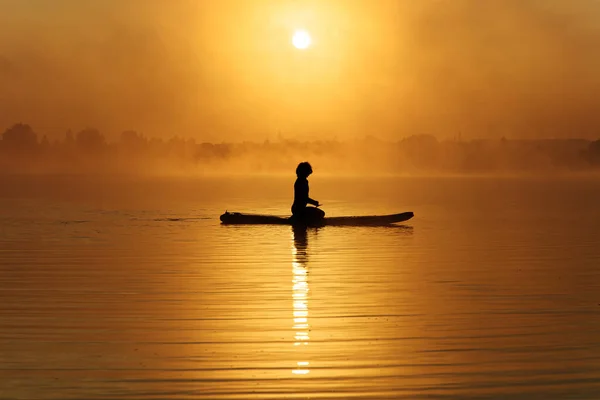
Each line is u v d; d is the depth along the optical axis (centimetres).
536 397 955
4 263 2030
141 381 1014
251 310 1423
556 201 5238
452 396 960
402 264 1998
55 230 2942
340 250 2289
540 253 2236
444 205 4778
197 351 1150
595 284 1700
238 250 2288
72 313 1400
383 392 974
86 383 1008
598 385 997
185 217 3622
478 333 1254
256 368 1069
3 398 954
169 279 1764
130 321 1338
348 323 1323
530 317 1367
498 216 3759
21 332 1262
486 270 1902
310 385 999
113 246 2395
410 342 1198
